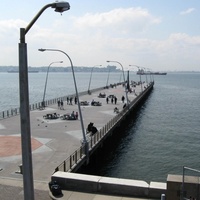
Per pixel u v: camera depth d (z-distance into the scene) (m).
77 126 42.84
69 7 9.96
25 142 9.98
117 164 35.31
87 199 16.16
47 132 38.47
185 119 70.12
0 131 39.19
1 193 18.38
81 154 27.81
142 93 103.06
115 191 16.58
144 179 30.67
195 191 13.30
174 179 13.70
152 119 69.56
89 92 97.25
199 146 44.31
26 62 9.88
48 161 25.97
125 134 52.34
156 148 42.94
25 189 10.09
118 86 140.50
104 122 46.53
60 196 16.64
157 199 15.80
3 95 133.75
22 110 9.92
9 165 24.67
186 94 140.50
